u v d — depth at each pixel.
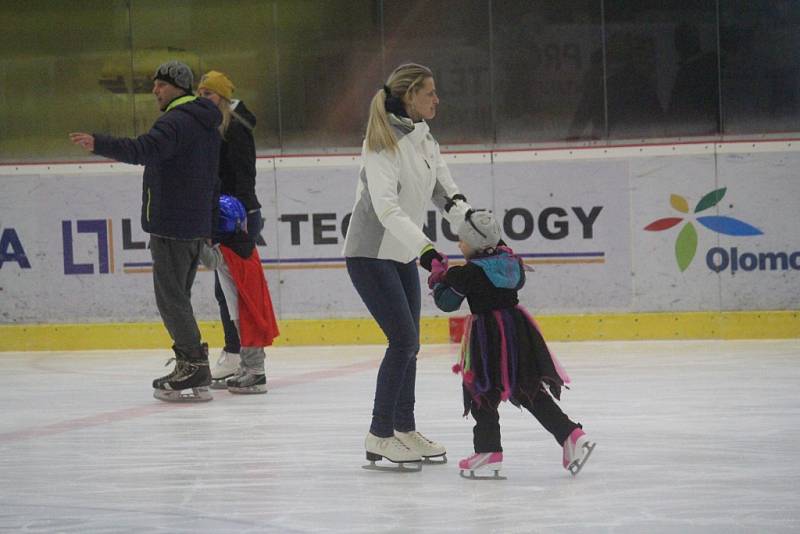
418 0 31.78
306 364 27.33
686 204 30.59
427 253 14.16
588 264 30.91
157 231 21.20
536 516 12.33
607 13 31.38
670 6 31.19
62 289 31.92
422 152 15.08
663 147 30.62
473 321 14.18
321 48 32.03
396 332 14.92
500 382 13.92
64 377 25.97
